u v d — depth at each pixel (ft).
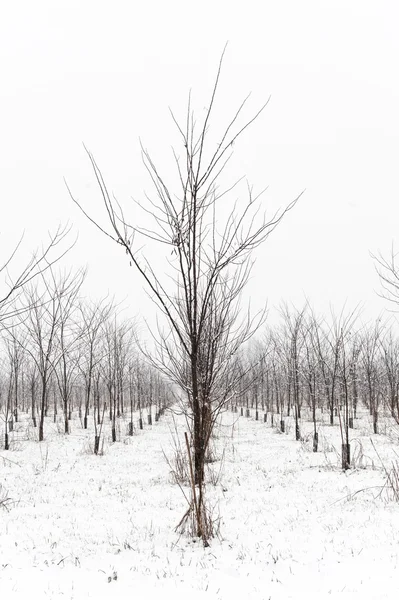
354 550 20.45
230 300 22.82
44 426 83.76
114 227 17.33
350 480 35.68
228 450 55.11
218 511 27.04
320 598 16.21
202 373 22.97
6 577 18.25
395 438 59.57
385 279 27.50
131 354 97.71
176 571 19.01
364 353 75.77
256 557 20.43
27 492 35.29
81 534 24.23
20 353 76.18
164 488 35.83
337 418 88.12
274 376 95.71
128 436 73.10
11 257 15.66
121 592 17.10
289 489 34.01
